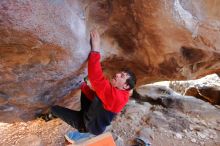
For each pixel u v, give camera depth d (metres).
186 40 2.92
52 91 2.82
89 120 2.74
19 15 1.81
